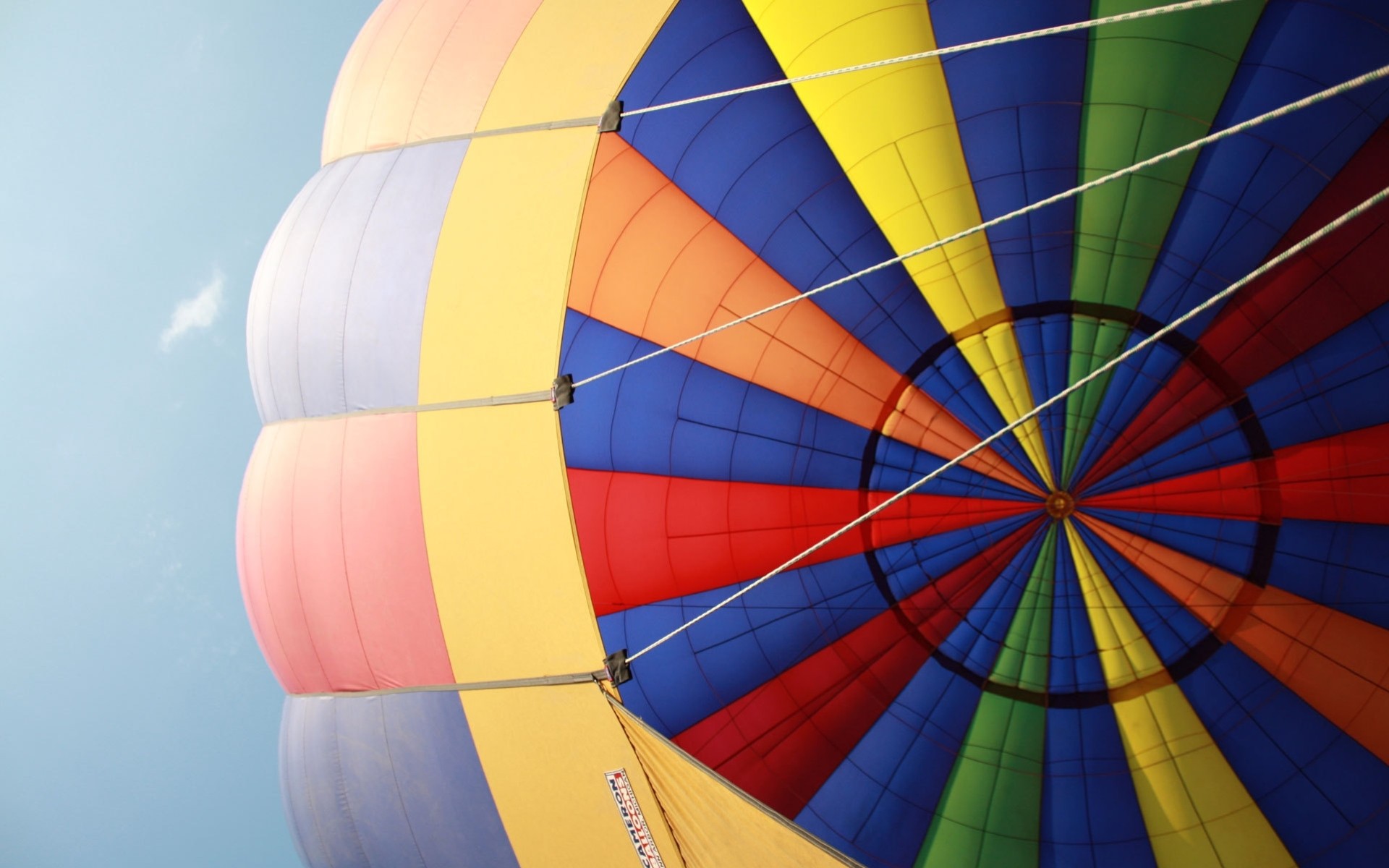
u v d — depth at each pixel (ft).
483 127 27.04
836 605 21.08
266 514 28.91
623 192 23.81
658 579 22.58
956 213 20.51
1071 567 19.93
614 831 24.21
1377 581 19.24
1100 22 16.85
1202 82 19.83
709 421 22.04
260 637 30.83
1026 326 19.93
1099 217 19.74
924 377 20.54
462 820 26.78
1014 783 20.44
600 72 25.46
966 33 21.17
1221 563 19.69
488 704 25.08
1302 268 19.04
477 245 25.50
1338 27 19.30
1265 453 19.36
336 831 29.84
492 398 24.52
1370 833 19.74
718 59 23.68
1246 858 19.99
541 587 23.72
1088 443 19.63
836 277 21.39
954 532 20.30
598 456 23.13
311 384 28.12
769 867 21.83
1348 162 19.07
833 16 22.29
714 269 22.40
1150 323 19.48
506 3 29.25
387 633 26.45
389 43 31.48
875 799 21.12
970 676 20.52
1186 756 19.97
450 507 24.84
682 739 22.40
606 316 23.48
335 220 28.66
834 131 21.83
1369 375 18.99
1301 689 19.72
